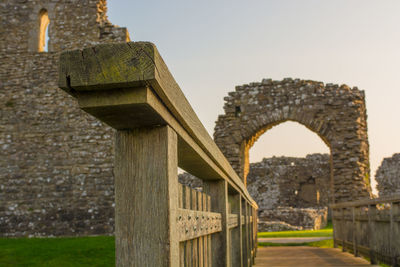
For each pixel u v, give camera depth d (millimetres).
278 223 26328
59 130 14898
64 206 14406
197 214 2305
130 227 1485
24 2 15883
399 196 6137
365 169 19062
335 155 18859
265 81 19969
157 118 1432
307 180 37656
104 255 9234
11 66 15508
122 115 1377
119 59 1224
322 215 31797
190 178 30438
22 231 14383
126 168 1518
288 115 19453
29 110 15148
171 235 1479
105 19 15984
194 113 1949
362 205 8844
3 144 15016
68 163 14664
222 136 20031
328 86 19422
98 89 1264
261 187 38219
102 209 14234
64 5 15750
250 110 19906
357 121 18922
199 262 2447
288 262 9016
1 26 15797
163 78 1337
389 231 6922
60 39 15555
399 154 31062
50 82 15258
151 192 1491
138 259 1462
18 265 8164
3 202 14664
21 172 14789
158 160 1504
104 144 14633
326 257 9898
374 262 8047
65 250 9789
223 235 3260
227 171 3299
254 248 9664
